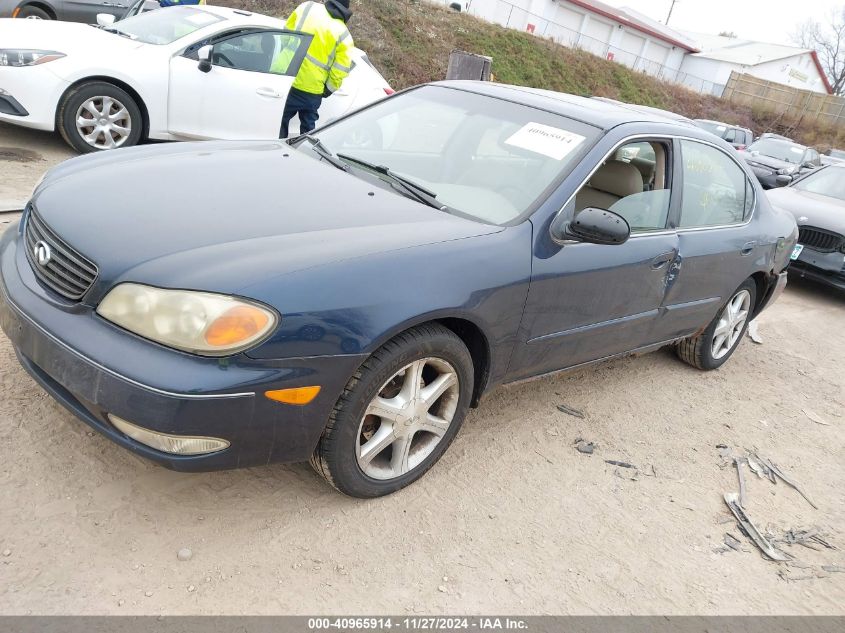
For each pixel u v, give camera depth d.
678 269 3.78
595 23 41.06
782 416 4.49
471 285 2.66
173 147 3.37
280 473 2.83
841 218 7.57
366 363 2.46
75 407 2.30
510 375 3.13
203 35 6.86
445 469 3.11
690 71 49.69
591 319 3.35
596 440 3.67
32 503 2.40
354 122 3.85
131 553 2.30
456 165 3.32
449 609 2.36
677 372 4.82
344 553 2.49
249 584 2.28
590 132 3.35
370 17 20.44
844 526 3.36
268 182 2.94
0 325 2.55
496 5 33.94
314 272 2.30
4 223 4.53
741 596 2.73
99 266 2.24
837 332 6.68
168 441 2.15
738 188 4.42
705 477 3.55
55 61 6.21
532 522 2.89
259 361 2.19
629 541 2.91
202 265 2.23
